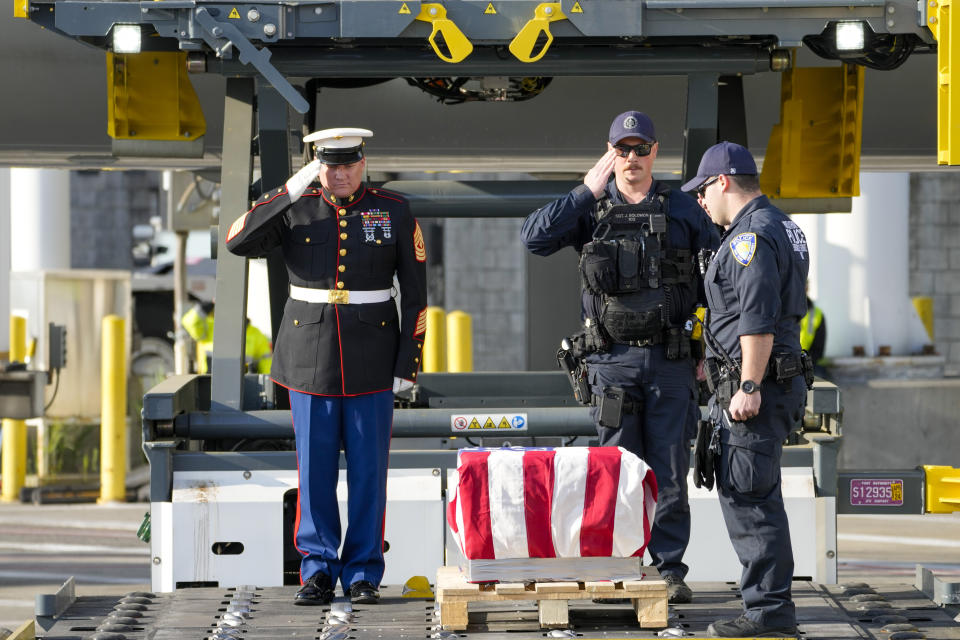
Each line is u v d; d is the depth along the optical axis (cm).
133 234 5422
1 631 1619
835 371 3269
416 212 1644
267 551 1298
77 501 3291
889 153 2047
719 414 1098
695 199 1265
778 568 1085
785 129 1627
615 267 1218
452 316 3462
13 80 1877
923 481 1348
